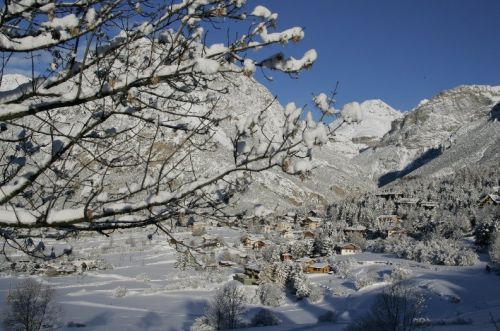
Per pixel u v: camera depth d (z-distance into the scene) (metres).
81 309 44.84
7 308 36.25
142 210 3.65
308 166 2.86
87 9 3.34
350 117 2.72
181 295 51.81
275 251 63.28
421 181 155.00
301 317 41.97
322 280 57.44
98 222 3.56
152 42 3.44
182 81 3.99
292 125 2.90
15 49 3.28
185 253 4.21
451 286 45.56
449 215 87.88
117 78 3.35
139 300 49.53
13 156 3.90
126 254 77.31
